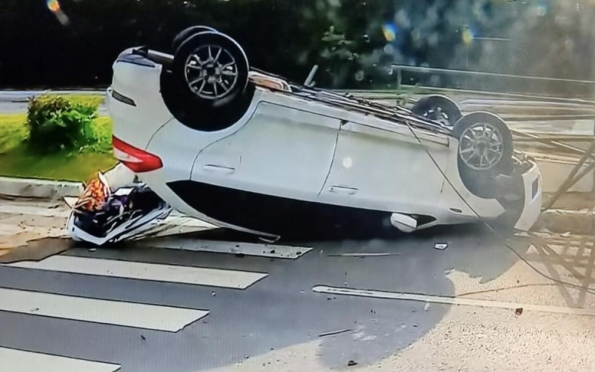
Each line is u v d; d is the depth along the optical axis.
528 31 11.13
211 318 5.10
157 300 5.49
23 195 9.33
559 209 7.73
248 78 6.34
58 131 10.55
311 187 6.71
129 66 6.25
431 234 7.33
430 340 4.67
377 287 5.78
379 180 6.80
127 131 6.47
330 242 7.12
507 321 5.00
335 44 11.73
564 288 5.72
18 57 13.65
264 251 6.86
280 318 5.09
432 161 6.86
